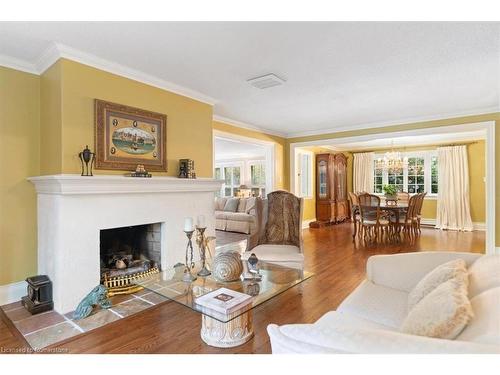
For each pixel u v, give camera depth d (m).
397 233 5.79
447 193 7.52
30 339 2.12
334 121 5.40
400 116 5.04
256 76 3.24
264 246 3.40
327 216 7.93
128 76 3.06
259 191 9.69
